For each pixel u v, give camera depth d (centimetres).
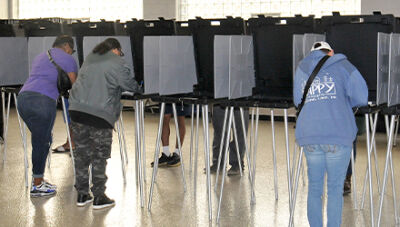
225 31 421
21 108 430
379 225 360
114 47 403
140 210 412
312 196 314
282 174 531
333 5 930
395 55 350
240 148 527
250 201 436
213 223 382
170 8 1044
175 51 418
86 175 421
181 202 434
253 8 994
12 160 595
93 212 406
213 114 531
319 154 308
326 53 317
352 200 441
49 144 450
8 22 598
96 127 394
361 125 438
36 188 447
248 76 403
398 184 490
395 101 358
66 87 438
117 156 622
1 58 523
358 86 305
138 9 1082
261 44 398
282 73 392
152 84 418
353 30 373
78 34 514
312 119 305
